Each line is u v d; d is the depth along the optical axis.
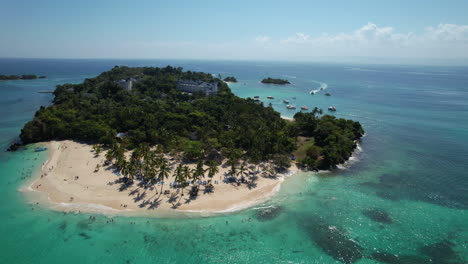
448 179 102.50
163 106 175.62
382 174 106.50
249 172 102.56
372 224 76.50
